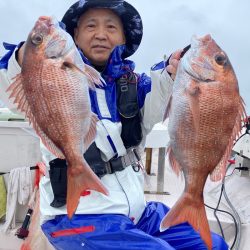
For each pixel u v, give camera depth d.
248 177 1.65
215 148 0.75
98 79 0.79
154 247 0.86
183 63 0.77
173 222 0.73
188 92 0.75
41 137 0.75
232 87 0.75
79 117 0.74
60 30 0.75
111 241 0.89
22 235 1.22
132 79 1.03
